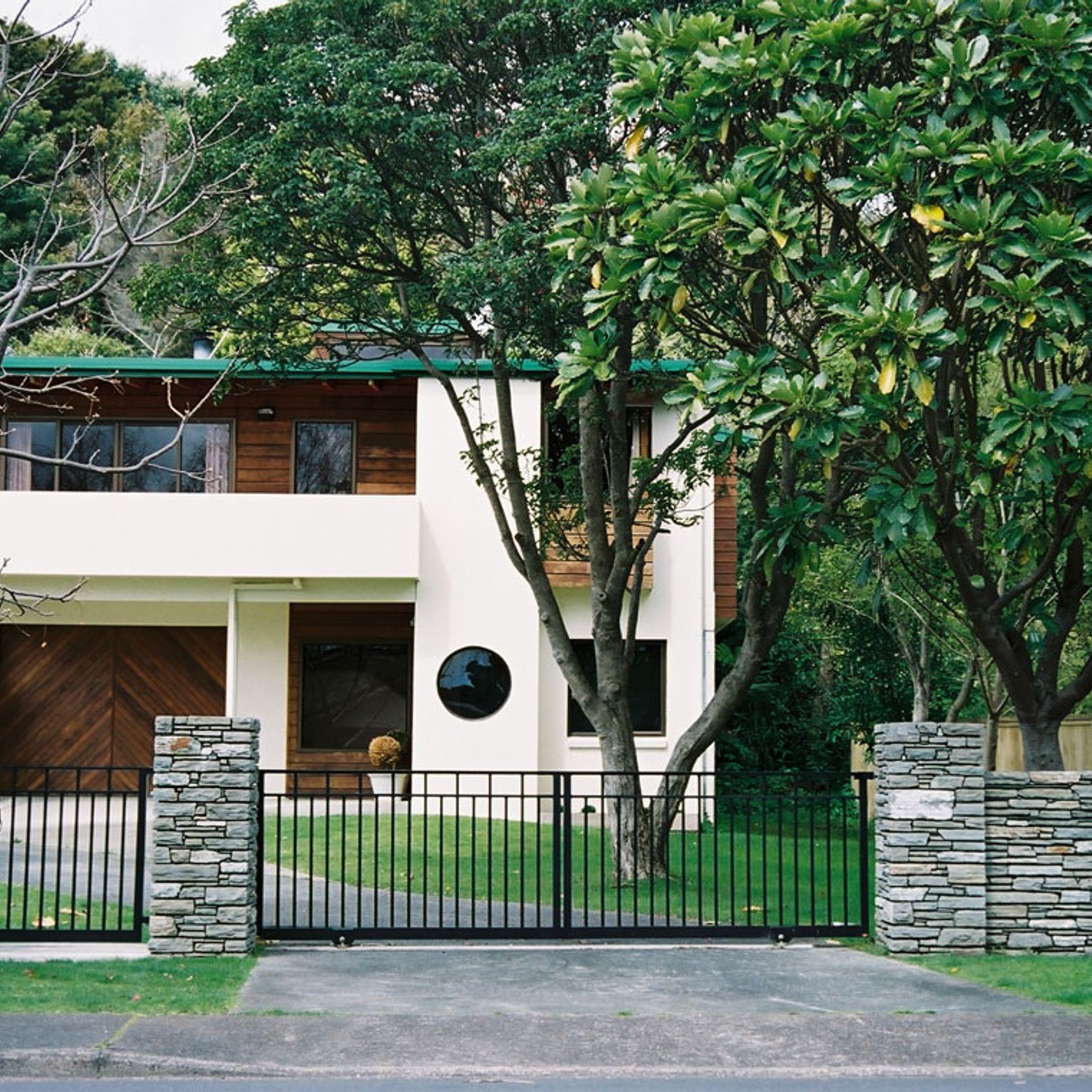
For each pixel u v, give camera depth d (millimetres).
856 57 11672
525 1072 7875
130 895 14148
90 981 9930
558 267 12602
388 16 14906
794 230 11438
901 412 11602
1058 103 11859
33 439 22984
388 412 23500
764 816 11922
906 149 11078
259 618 23656
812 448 11625
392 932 11453
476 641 21656
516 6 14523
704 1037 8562
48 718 23984
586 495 15852
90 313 37344
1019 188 11055
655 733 22094
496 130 14805
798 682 27672
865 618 24312
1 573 17453
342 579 21703
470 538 21766
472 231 16156
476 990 9922
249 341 16234
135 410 23172
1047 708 13320
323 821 19297
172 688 24078
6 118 11758
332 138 14570
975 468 12227
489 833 11484
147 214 12117
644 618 22109
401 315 17250
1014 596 12859
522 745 21625
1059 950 11469
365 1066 7910
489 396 21828
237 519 21312
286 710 23578
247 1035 8492
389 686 23688
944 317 10703
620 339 13891
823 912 13625
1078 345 13328
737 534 25312
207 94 15469
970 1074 7906
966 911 11406
